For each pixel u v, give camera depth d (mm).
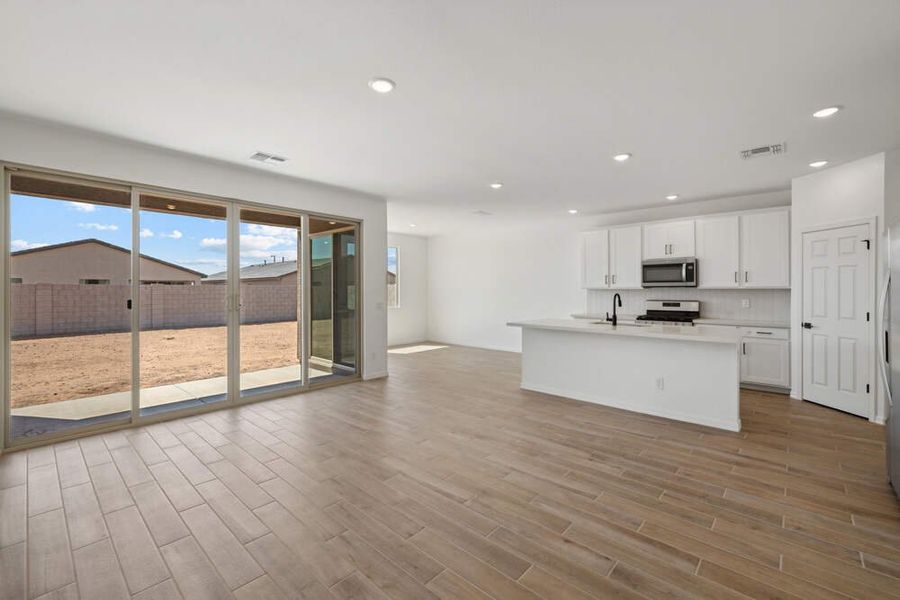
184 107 2752
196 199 3932
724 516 2158
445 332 9125
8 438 3061
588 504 2285
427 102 2684
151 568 1772
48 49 2072
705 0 1711
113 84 2443
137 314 3652
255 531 2041
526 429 3523
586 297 6777
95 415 3492
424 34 1960
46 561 1816
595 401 4332
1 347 3027
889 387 2453
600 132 3184
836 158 3770
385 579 1698
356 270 5418
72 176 3252
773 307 5082
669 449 3070
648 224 5773
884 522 2092
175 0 1704
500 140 3361
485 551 1879
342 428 3555
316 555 1854
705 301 5598
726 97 2604
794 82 2408
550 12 1793
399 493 2416
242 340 4379
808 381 4301
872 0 1700
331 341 5340
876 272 3645
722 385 3537
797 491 2418
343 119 2941
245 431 3482
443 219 7031
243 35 1963
